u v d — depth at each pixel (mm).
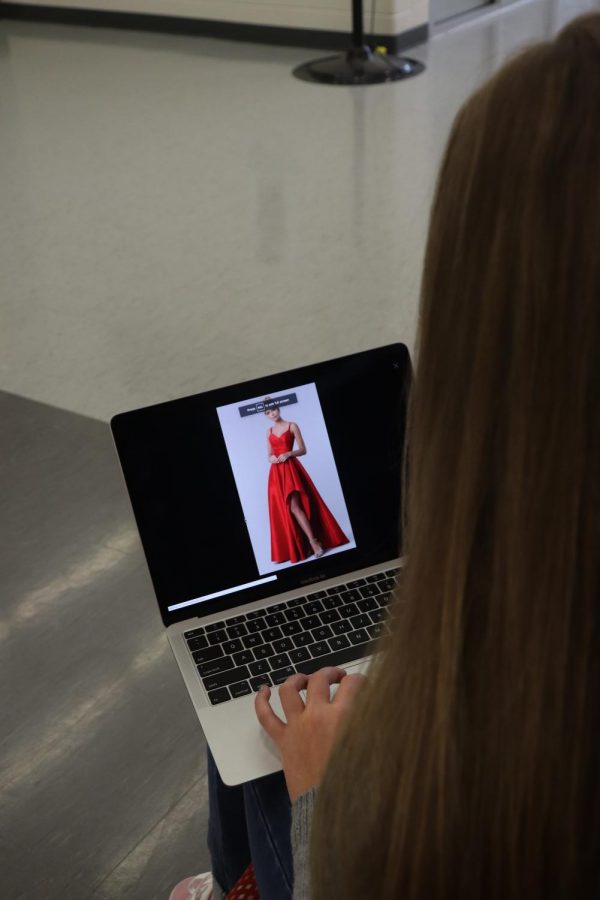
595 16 331
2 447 2305
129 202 3738
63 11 6582
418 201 3588
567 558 324
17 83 5379
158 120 4652
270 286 3033
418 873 380
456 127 354
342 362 1024
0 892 1354
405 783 380
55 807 1468
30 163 4195
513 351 327
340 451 1022
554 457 321
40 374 2625
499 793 356
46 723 1606
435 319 356
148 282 3109
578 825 349
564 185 312
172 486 979
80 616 1812
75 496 2127
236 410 999
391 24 5449
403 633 387
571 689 335
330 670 731
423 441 369
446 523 359
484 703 355
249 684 906
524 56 337
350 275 3072
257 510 999
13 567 1940
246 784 872
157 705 1627
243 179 3885
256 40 5965
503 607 343
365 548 1023
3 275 3225
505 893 367
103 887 1355
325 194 3693
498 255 327
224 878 1118
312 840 448
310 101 4809
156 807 1462
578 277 312
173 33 6270
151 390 2529
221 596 982
